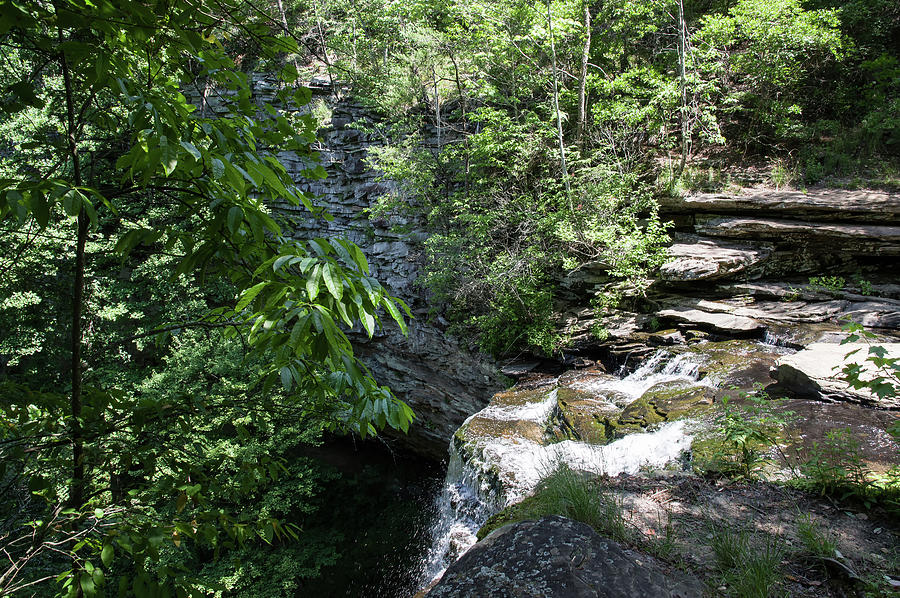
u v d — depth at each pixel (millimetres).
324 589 11734
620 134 13453
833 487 4109
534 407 9688
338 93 18828
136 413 2217
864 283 9867
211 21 2023
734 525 3660
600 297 12062
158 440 2348
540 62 14906
